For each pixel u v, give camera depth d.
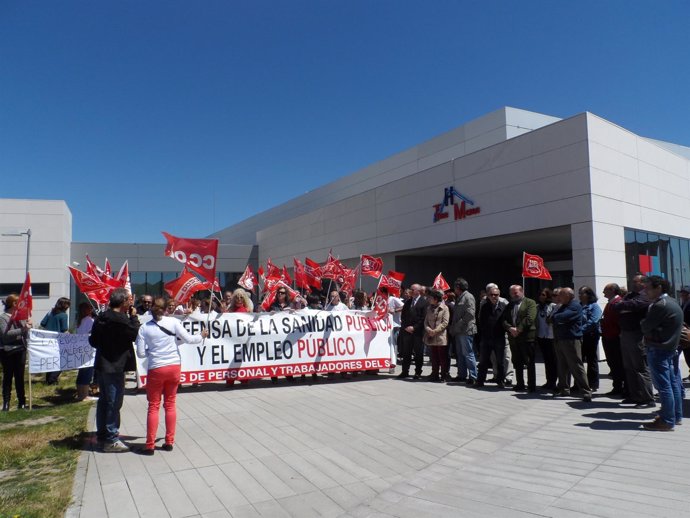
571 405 8.62
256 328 10.80
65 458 6.08
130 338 6.48
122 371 6.39
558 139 15.26
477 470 5.55
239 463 5.83
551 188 15.41
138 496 4.87
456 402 8.97
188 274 10.16
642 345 8.27
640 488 4.75
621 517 4.14
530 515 4.30
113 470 5.60
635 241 15.98
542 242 18.78
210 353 10.40
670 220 17.92
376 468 5.69
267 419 7.82
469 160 18.34
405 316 11.74
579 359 8.89
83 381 10.04
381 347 11.84
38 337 9.71
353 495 4.94
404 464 5.82
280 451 6.26
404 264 22.69
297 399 9.29
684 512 4.18
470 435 6.93
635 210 15.98
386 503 4.74
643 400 8.38
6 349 9.13
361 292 13.41
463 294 10.99
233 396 9.62
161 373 6.17
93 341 6.43
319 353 11.20
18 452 6.33
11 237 31.95
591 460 5.66
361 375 12.18
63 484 5.17
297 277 15.37
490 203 17.41
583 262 14.47
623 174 15.65
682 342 7.18
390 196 22.67
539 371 13.50
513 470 5.49
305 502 4.77
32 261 32.09
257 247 39.78
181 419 7.87
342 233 26.67
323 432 7.09
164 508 4.61
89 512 4.50
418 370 11.58
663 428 6.76
